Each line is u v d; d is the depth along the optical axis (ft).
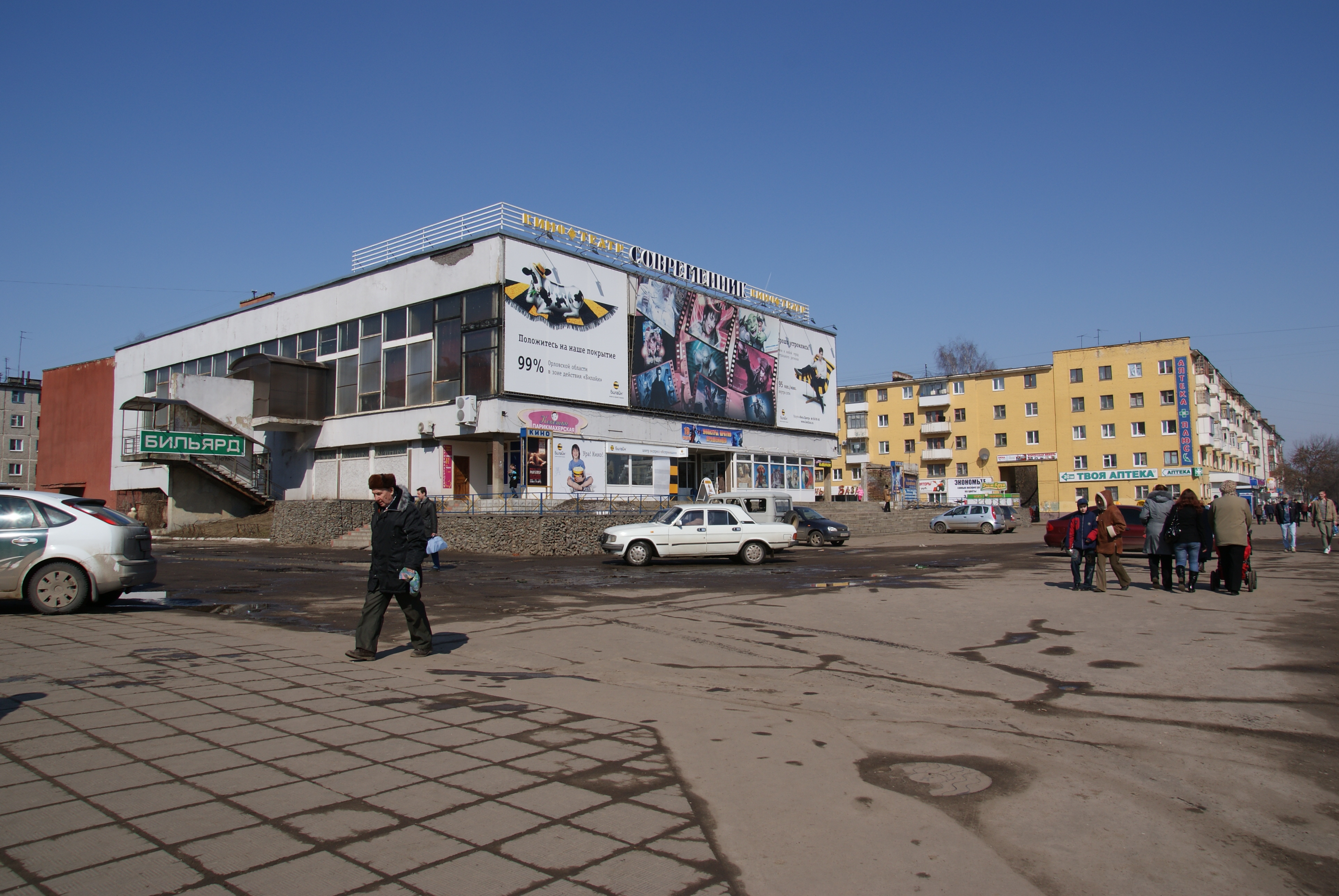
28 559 33.06
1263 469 343.67
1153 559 46.11
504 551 76.48
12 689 20.30
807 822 12.72
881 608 38.60
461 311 97.30
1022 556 75.66
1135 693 22.30
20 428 251.80
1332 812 13.76
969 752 16.69
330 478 111.96
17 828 11.74
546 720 18.44
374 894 9.99
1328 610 36.78
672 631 32.40
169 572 57.16
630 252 112.16
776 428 139.54
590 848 11.51
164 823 12.04
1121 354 208.03
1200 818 13.38
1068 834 12.57
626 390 109.29
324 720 18.02
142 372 145.59
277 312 122.01
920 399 235.40
